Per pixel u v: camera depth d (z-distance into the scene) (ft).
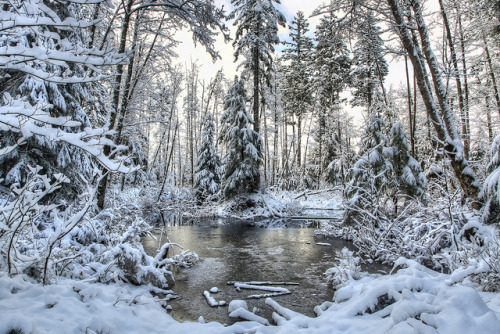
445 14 38.70
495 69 49.88
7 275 13.29
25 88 25.72
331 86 84.94
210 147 83.35
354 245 33.35
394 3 24.91
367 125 42.47
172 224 51.13
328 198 76.38
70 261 16.90
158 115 80.74
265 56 70.69
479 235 19.65
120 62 11.25
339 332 11.90
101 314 11.89
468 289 10.71
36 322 9.91
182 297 17.62
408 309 10.43
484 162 33.40
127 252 18.20
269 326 13.16
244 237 38.52
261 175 69.62
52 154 28.02
